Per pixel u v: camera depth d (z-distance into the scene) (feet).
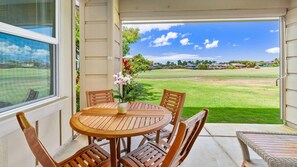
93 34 10.94
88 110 6.43
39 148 3.38
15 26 5.76
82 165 4.74
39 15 7.02
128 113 6.08
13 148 5.20
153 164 4.70
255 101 17.57
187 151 4.85
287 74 11.48
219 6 11.93
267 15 11.76
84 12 10.89
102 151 5.40
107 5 10.75
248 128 11.14
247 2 11.75
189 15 12.11
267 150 4.94
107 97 8.77
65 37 8.68
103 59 10.97
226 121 12.71
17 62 5.96
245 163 5.97
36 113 6.18
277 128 11.16
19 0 5.96
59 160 7.33
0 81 5.31
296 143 5.41
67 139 8.72
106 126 4.84
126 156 5.06
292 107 11.14
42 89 7.34
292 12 11.00
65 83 8.75
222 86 18.31
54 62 8.17
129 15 12.28
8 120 4.95
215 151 8.05
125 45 18.34
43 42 7.38
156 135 6.43
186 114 14.94
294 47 10.87
